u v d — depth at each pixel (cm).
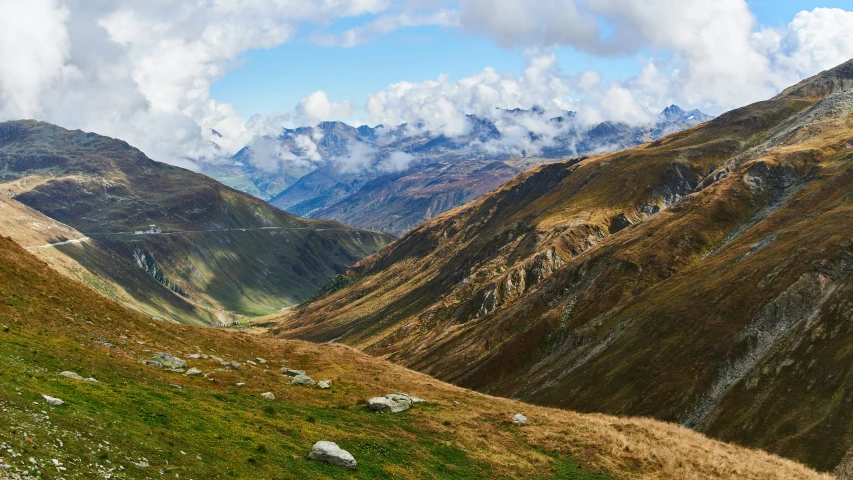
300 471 3791
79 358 4847
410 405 6419
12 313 5409
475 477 4672
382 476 4178
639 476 5209
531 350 17638
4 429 2769
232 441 3909
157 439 3488
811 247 14062
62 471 2617
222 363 6694
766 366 11294
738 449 6456
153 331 7181
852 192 17438
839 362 10412
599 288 19138
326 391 6606
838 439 8775
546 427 6288
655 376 12569
